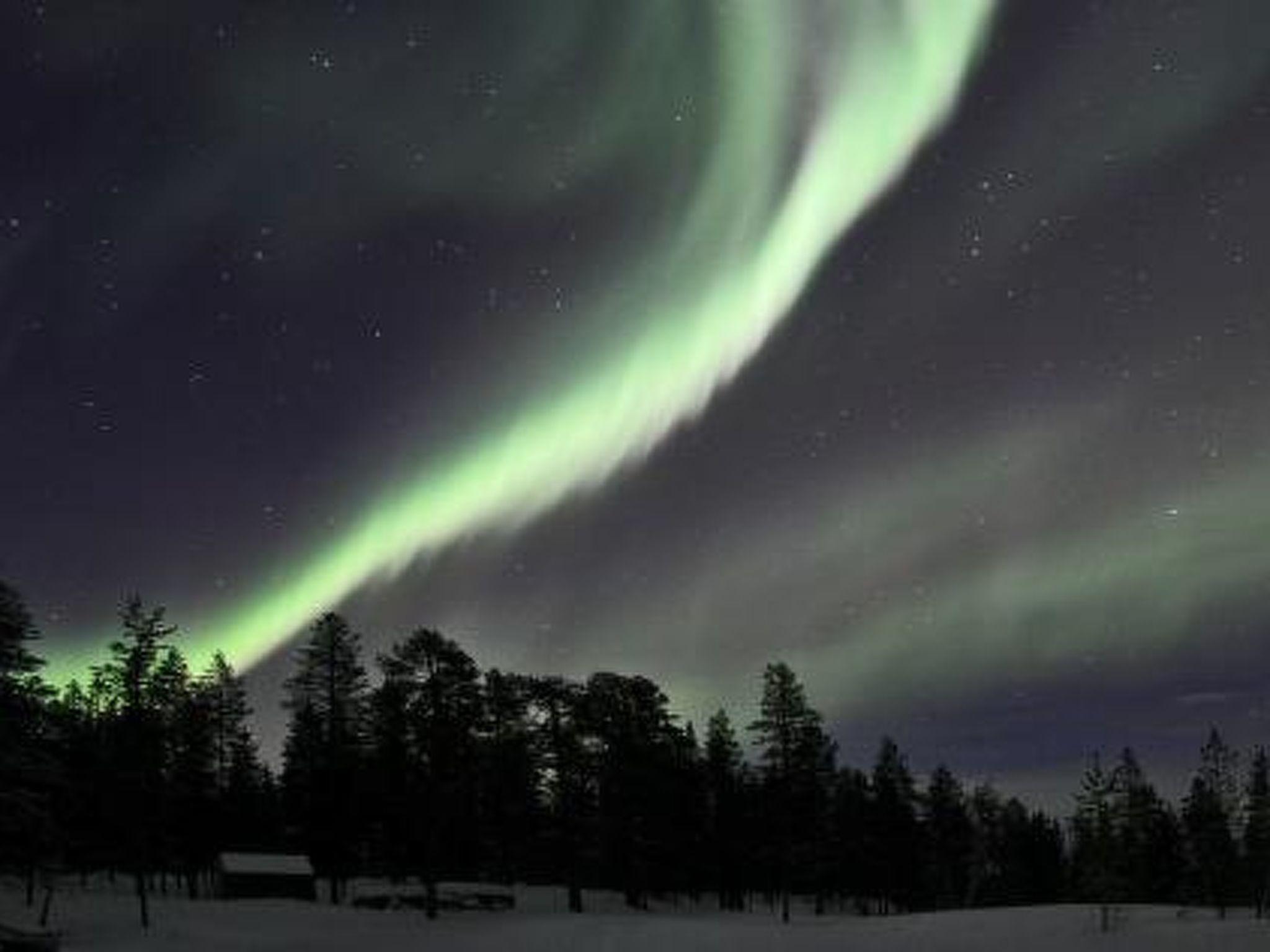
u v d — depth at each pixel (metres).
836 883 82.31
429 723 64.38
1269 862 75.19
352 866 74.31
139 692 60.94
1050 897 97.50
